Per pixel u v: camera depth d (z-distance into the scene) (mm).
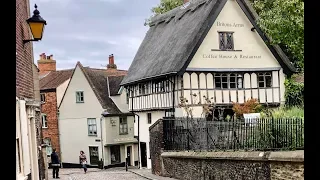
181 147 15594
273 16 14438
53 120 33875
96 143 31453
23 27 8703
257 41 22359
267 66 22359
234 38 21984
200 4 23797
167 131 16781
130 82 25781
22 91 8352
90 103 32031
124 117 32188
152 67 23797
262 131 10414
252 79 22094
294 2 13008
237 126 11805
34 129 10422
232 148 12008
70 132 33188
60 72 36156
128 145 32281
